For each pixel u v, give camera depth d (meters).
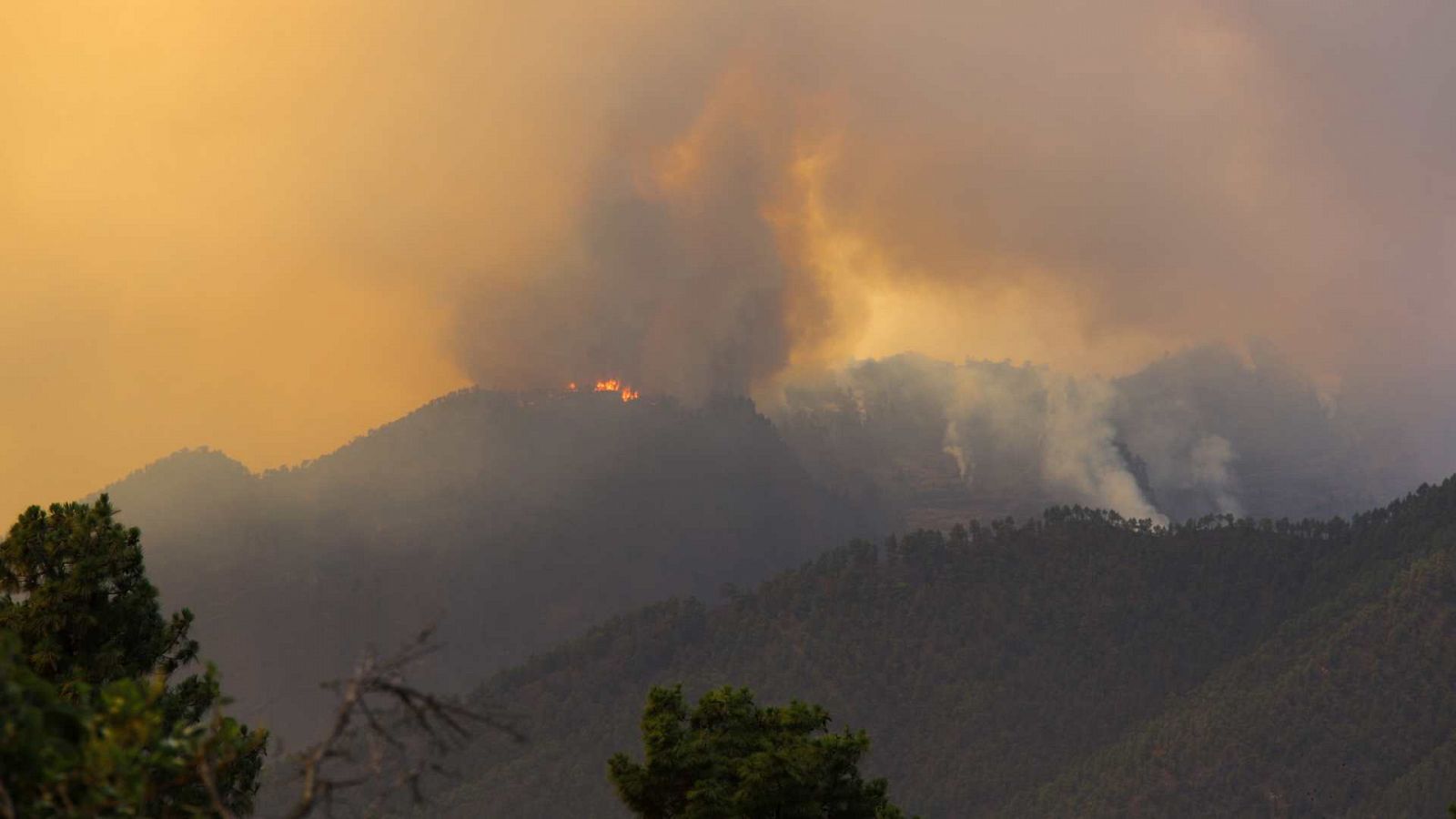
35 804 8.98
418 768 8.25
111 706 9.40
